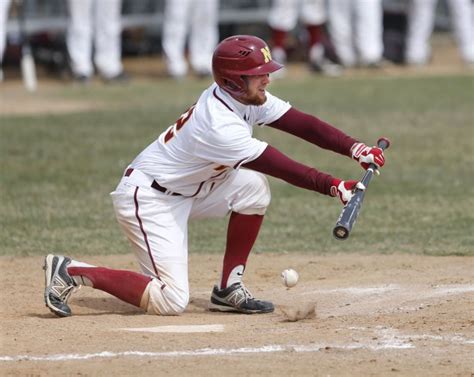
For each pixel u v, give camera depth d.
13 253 29.47
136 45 90.69
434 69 86.00
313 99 65.94
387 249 29.58
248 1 88.38
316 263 27.92
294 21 82.25
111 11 77.81
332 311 22.30
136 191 21.66
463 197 37.31
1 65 81.38
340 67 85.25
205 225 33.75
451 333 19.77
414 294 23.45
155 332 20.33
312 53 83.31
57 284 21.81
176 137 21.28
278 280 25.98
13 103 66.38
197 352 18.67
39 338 19.86
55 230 32.56
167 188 21.66
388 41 89.38
